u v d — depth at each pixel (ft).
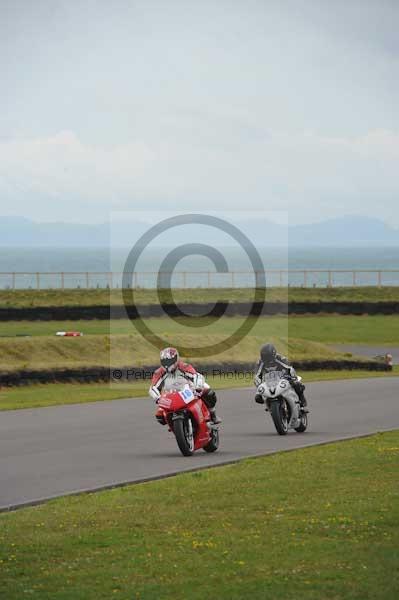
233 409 178.09
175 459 114.73
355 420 159.22
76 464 110.63
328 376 275.39
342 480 95.20
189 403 118.42
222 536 70.79
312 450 121.19
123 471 104.99
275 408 138.51
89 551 66.90
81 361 272.72
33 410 175.94
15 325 425.28
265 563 62.85
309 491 88.99
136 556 65.31
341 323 487.61
